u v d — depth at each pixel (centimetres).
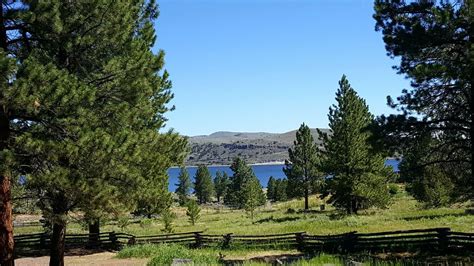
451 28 1564
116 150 1204
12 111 1174
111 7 1310
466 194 1869
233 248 2461
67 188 1148
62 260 1567
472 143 1703
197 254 2017
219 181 12825
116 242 2755
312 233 2908
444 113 1794
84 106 1222
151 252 2259
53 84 1075
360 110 4194
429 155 1869
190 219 4678
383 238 2092
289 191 5769
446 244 1911
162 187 2698
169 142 2023
